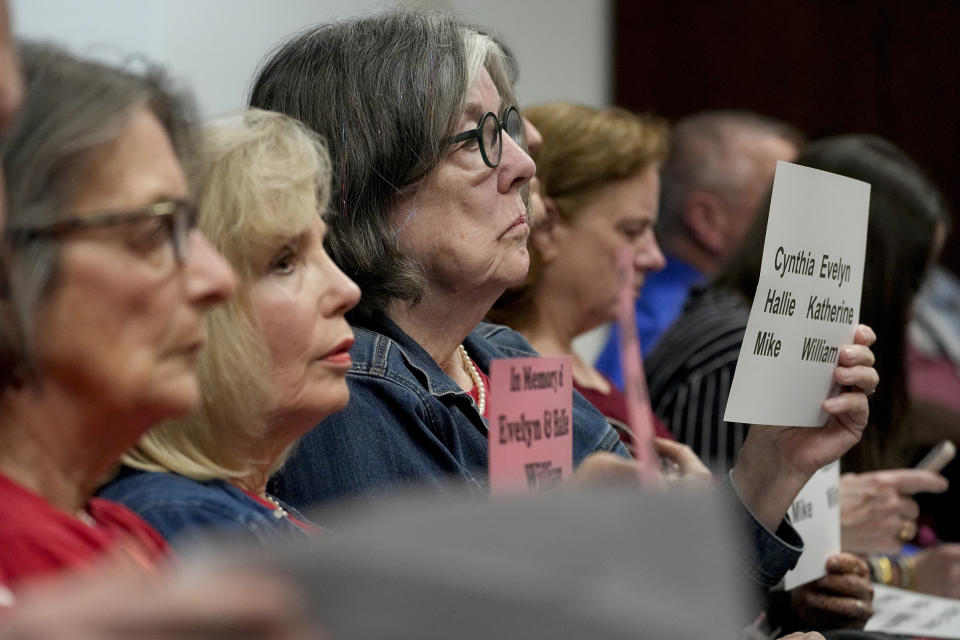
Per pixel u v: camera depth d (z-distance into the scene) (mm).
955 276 11430
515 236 3941
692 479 4180
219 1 7328
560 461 2914
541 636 1171
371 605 1131
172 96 2506
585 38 9938
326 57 3961
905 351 6469
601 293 5820
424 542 1170
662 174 8969
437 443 3703
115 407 2250
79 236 2186
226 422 2865
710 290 6660
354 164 3807
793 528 4316
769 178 8688
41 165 2170
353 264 3805
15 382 2197
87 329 2199
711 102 10398
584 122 5820
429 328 3980
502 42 4426
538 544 1199
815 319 4070
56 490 2312
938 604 5336
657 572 1229
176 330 2289
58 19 6660
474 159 3848
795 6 10703
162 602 1075
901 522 5996
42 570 2086
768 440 4246
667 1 10250
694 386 6141
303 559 1127
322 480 3547
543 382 2887
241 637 1083
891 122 11102
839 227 4133
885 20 11047
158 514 2684
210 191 2879
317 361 3031
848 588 4773
